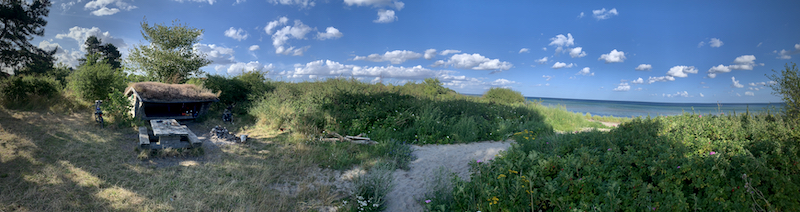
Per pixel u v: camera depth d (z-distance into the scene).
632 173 3.71
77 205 4.11
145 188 4.88
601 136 5.73
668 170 3.46
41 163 5.49
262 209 4.36
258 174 5.83
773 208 2.90
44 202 4.14
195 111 11.93
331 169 6.40
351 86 14.70
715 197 3.05
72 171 5.27
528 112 15.06
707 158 3.59
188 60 18.88
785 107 6.28
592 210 3.20
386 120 10.54
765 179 3.09
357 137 9.03
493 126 11.22
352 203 4.69
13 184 4.57
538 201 3.56
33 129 7.71
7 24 19.77
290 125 10.33
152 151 6.68
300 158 7.00
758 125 5.31
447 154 7.99
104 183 4.91
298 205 4.61
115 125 9.14
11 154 5.77
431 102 13.52
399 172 6.44
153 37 18.22
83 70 12.38
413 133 9.83
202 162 6.52
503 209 3.56
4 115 8.91
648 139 4.90
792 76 6.15
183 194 4.74
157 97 10.90
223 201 4.57
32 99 11.18
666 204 3.00
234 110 14.05
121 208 4.14
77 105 11.44
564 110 17.84
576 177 3.87
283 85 15.60
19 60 21.16
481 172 4.52
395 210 4.64
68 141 7.07
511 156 4.61
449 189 4.69
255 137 9.22
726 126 5.80
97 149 6.72
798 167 3.25
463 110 13.56
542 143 6.87
